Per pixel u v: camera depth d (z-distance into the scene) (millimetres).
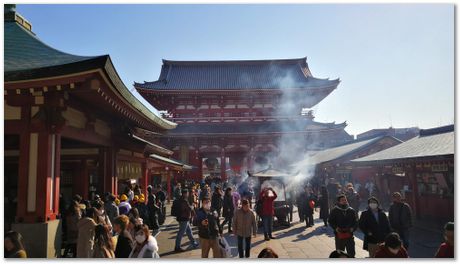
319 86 48812
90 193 19406
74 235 11000
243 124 50500
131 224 9633
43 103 10883
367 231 10109
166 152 23250
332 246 14422
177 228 19453
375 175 31422
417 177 20922
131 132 19469
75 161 18219
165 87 50250
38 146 10836
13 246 6930
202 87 52719
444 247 7727
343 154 35062
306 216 19234
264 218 15734
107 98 12156
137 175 25375
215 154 49188
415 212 20594
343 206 10984
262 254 6711
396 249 7402
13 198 16891
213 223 10578
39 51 13719
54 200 11234
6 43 13680
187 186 31016
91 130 14305
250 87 50812
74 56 13727
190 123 50344
